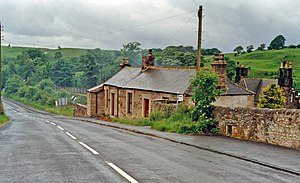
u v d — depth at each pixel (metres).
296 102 37.75
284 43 127.31
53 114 58.31
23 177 7.71
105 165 9.12
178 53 61.16
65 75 108.12
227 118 16.77
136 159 10.09
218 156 11.05
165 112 23.47
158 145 13.45
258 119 14.73
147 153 11.27
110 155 10.75
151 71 33.50
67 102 71.38
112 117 36.12
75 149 12.02
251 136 15.12
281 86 38.22
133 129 20.47
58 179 7.54
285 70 38.34
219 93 18.31
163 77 30.20
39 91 87.94
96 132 19.17
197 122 18.05
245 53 115.94
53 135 17.16
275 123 13.74
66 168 8.70
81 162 9.53
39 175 7.91
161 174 8.12
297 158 10.63
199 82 18.14
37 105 78.56
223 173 8.44
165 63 61.34
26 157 10.25
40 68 116.62
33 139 15.16
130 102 33.19
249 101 26.41
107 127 23.84
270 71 80.38
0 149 11.82
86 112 44.91
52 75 110.25
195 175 8.12
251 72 80.31
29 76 120.00
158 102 25.47
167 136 16.36
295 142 12.69
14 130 20.31
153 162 9.66
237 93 25.78
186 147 13.05
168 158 10.39
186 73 28.41
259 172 8.70
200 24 20.83
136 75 34.97
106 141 14.55
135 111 31.58
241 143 13.99
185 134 17.33
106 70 89.56
